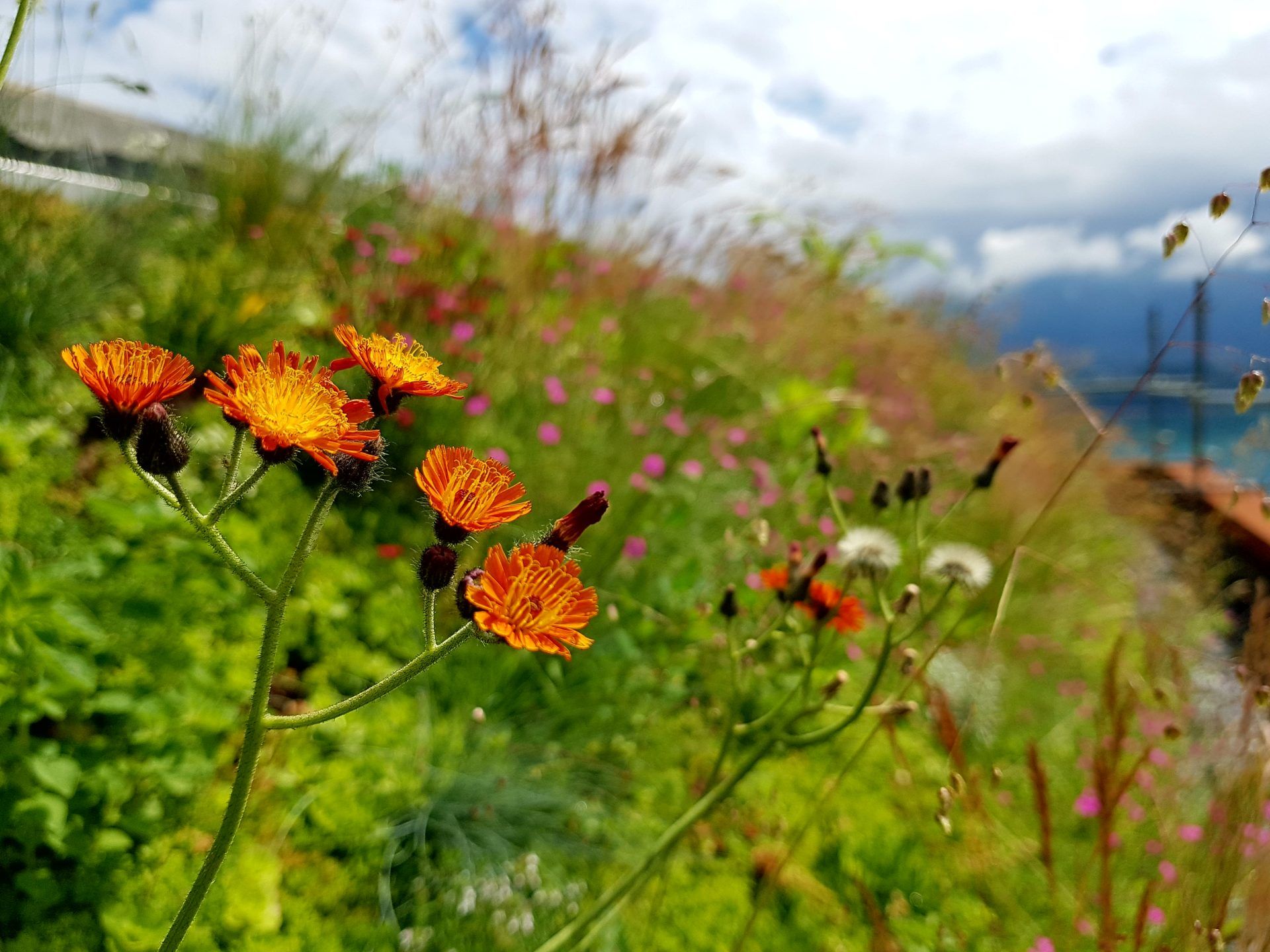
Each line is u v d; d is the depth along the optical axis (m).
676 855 0.26
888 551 0.19
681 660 0.34
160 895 0.19
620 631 0.32
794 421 0.48
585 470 0.37
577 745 0.30
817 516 0.44
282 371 0.11
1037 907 0.26
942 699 0.19
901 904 0.25
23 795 0.18
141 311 0.40
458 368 0.40
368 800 0.24
